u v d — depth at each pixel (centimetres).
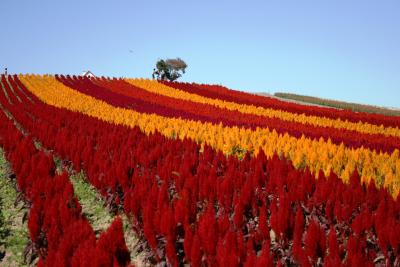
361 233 592
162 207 600
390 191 844
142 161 920
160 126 1539
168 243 527
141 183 691
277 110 2703
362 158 1120
